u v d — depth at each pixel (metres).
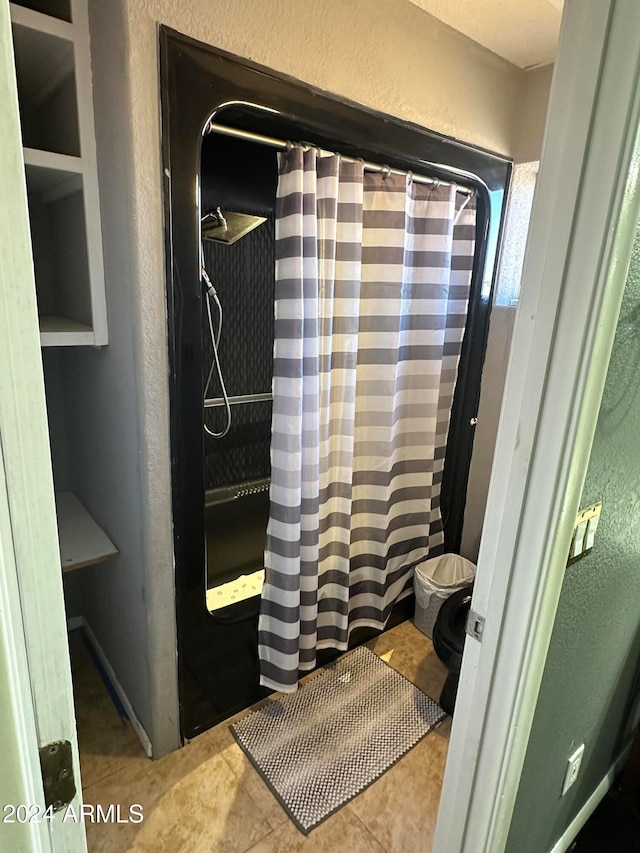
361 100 1.42
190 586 1.49
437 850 1.06
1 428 0.38
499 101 1.82
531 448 0.76
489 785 0.93
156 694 1.52
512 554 0.81
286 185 1.38
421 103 1.57
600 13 0.60
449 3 1.46
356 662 2.04
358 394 1.80
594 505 0.91
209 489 1.91
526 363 0.75
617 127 0.61
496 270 2.05
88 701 1.80
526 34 1.61
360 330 1.73
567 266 0.68
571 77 0.64
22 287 0.37
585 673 1.14
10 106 0.34
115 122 1.13
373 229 1.65
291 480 1.53
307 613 1.73
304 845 1.37
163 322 1.24
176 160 1.16
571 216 0.67
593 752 1.35
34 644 0.44
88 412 1.66
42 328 1.36
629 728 1.56
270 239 1.82
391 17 1.43
